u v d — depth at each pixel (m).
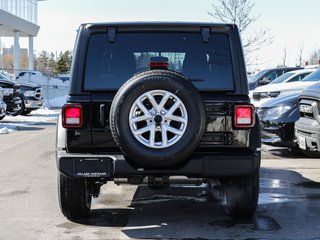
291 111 9.32
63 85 38.81
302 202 6.34
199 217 5.69
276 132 9.37
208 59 5.18
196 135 4.60
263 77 19.19
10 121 19.27
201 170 4.81
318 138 6.96
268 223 5.42
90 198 5.69
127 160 4.76
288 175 8.05
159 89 4.55
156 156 4.56
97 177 4.86
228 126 4.94
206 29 5.21
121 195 6.80
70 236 4.99
